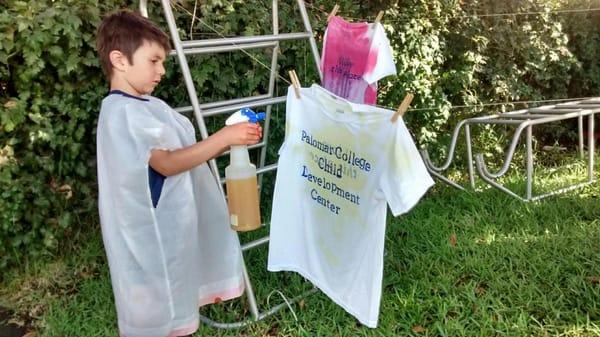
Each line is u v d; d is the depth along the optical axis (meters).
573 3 5.45
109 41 2.18
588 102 4.78
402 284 3.06
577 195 4.34
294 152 2.67
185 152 2.13
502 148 5.37
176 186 2.21
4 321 2.96
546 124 5.64
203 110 2.87
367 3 4.35
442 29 4.72
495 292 2.94
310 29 3.17
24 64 3.09
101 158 2.20
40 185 3.29
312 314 2.83
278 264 2.77
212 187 2.50
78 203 3.53
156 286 2.22
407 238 3.61
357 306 2.51
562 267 3.15
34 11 3.01
